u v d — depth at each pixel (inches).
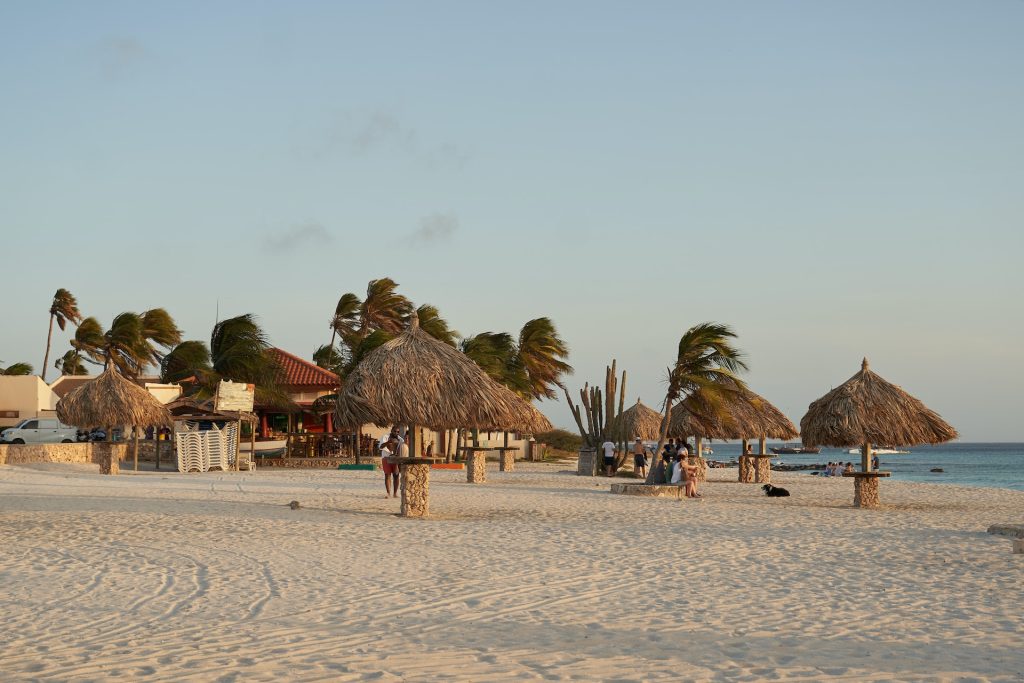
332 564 472.1
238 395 1444.4
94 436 1809.8
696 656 287.0
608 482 1268.5
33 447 1347.2
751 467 1373.0
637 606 371.6
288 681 254.1
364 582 421.1
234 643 301.4
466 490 1051.9
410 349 743.7
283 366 1987.0
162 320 2176.4
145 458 1569.9
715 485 1270.9
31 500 792.9
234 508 750.5
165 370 2070.6
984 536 617.9
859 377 918.4
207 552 505.0
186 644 299.7
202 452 1374.3
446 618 345.1
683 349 1120.8
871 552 536.1
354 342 2263.8
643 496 983.6
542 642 306.2
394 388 717.3
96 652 287.7
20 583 407.2
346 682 253.6
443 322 2151.8
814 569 471.5
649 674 264.4
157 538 556.7
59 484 1007.6
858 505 887.7
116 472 1259.2
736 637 315.3
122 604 365.7
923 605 373.7
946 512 833.5
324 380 1940.2
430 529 635.5
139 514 685.3
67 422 1258.0
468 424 728.3
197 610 355.6
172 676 258.7
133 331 2022.6
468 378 740.7
